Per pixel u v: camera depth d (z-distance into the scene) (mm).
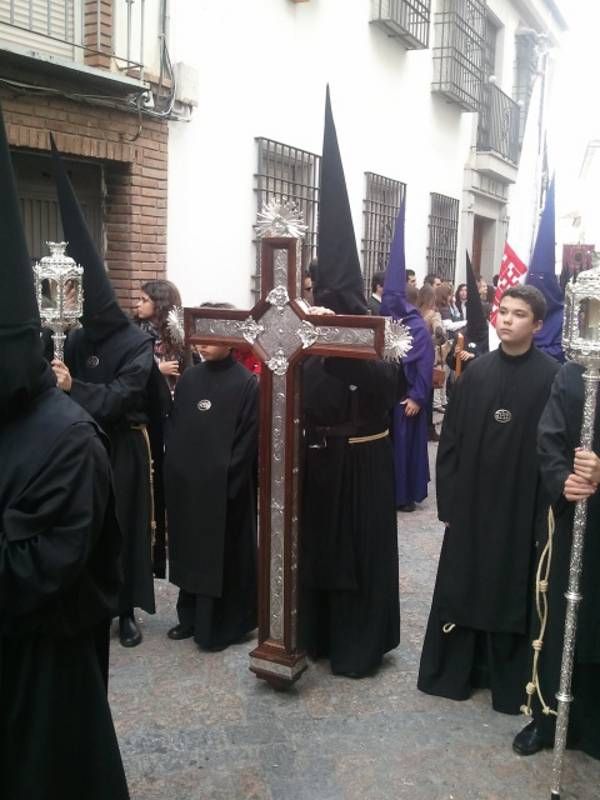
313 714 3395
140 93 6250
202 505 3896
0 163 1854
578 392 2951
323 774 2986
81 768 2076
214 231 7457
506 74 15758
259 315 3312
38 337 1968
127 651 3971
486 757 3115
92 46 6070
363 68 9969
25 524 1880
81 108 5941
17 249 1896
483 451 3379
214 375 4062
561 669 2834
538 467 3291
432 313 8617
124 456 3994
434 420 9930
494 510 3348
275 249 3248
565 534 3006
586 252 6723
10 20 5414
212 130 7289
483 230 16672
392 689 3627
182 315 3820
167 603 4594
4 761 1965
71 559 1894
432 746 3180
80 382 3775
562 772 3006
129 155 6379
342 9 9297
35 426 1962
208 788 2896
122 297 6609
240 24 7504
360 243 10375
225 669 3795
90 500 1948
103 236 6574
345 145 9711
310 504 3666
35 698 1979
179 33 6758
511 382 3377
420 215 12344
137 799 2828
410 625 4309
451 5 12188
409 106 11492
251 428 3965
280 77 8227
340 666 3719
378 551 3701
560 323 4852
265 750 3129
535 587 3197
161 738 3199
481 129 14422
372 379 3475
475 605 3408
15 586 1859
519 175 5867
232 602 4035
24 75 5469
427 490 6762
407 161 11625
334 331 3154
